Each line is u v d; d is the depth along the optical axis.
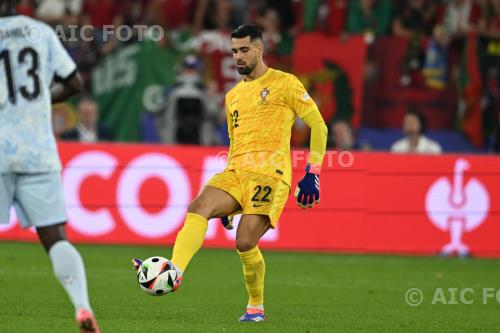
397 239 50.31
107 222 49.66
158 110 58.81
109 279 37.75
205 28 62.16
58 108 57.62
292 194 49.72
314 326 27.28
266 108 27.27
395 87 60.72
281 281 38.84
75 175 49.53
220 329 25.91
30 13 60.06
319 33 60.12
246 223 26.91
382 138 60.41
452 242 50.53
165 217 49.69
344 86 60.06
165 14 61.44
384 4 62.03
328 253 49.91
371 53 60.53
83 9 60.16
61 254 21.59
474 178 50.62
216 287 36.28
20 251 46.34
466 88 61.44
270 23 61.59
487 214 50.56
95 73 58.66
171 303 31.75
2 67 21.73
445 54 61.28
